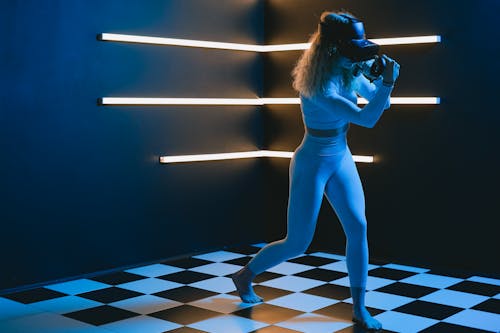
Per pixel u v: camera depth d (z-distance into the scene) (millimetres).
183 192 5297
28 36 4344
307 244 3762
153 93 5023
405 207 5109
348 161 3664
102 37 4672
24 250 4414
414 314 3871
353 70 3494
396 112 5094
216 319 3773
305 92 3523
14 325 3678
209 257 5309
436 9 4848
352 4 5250
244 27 5598
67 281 4598
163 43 5023
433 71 4891
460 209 4852
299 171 3676
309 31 5473
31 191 4426
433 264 5000
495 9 4602
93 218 4758
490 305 4051
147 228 5082
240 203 5707
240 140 5645
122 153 4891
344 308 3977
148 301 4121
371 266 5023
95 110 4711
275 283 4527
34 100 4402
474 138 4750
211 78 5391
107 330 3598
